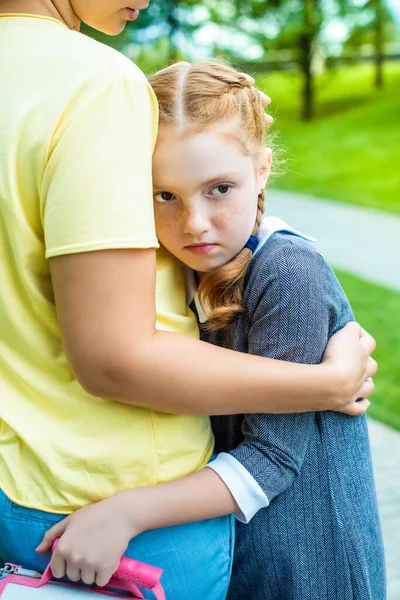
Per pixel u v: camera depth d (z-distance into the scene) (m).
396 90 17.23
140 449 1.23
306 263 1.33
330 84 18.17
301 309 1.31
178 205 1.31
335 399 1.28
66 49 1.16
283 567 1.41
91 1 1.25
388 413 3.89
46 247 1.12
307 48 15.90
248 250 1.37
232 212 1.31
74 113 1.11
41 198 1.13
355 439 1.44
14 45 1.18
